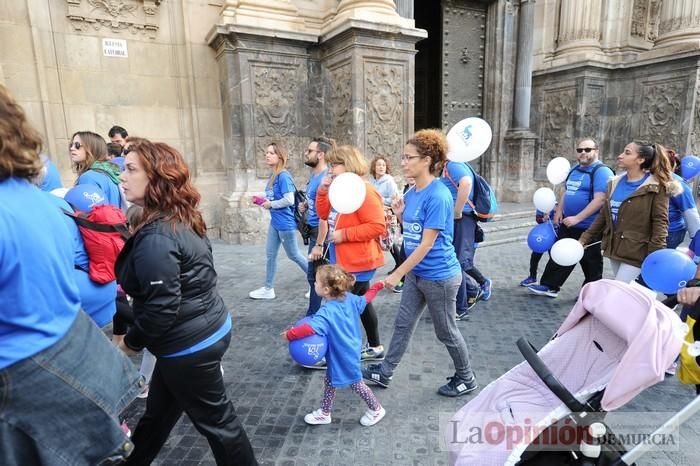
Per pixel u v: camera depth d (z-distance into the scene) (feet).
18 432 3.81
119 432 4.37
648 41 36.35
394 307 14.55
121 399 4.59
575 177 14.42
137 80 22.90
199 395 5.66
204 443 7.82
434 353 11.32
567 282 17.52
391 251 15.90
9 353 3.66
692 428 8.11
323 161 13.30
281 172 14.15
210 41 23.38
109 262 7.95
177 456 7.47
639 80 33.88
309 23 24.76
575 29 34.78
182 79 23.84
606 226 11.93
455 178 12.97
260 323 13.17
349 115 22.88
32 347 3.75
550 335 12.38
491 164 34.68
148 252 5.06
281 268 19.01
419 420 8.46
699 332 6.28
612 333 5.72
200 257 5.52
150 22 22.70
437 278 8.46
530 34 32.86
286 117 24.36
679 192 10.57
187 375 5.50
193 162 24.70
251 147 23.65
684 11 32.30
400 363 10.80
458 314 13.39
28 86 20.31
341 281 7.89
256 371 10.39
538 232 15.14
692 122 31.42
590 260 14.10
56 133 21.25
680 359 5.85
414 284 8.92
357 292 10.21
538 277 17.94
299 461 7.32
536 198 15.40
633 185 11.18
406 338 9.21
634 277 11.14
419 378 10.07
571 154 35.17
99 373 4.32
